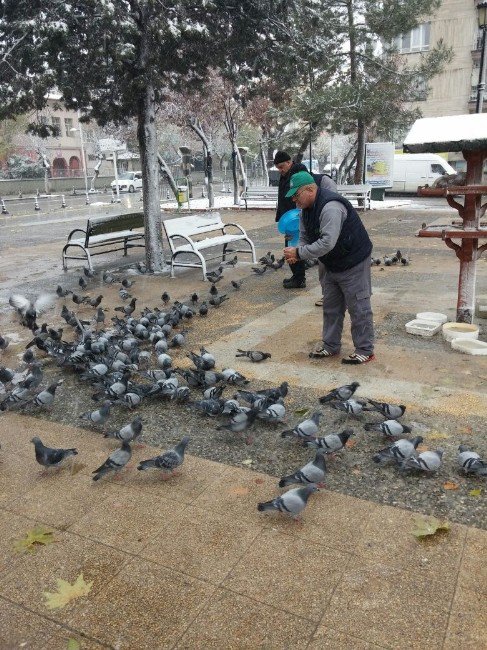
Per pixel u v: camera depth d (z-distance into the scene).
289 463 4.06
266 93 13.62
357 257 5.42
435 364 5.68
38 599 2.88
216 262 11.88
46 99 9.59
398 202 24.08
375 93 19.80
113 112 10.67
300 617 2.69
